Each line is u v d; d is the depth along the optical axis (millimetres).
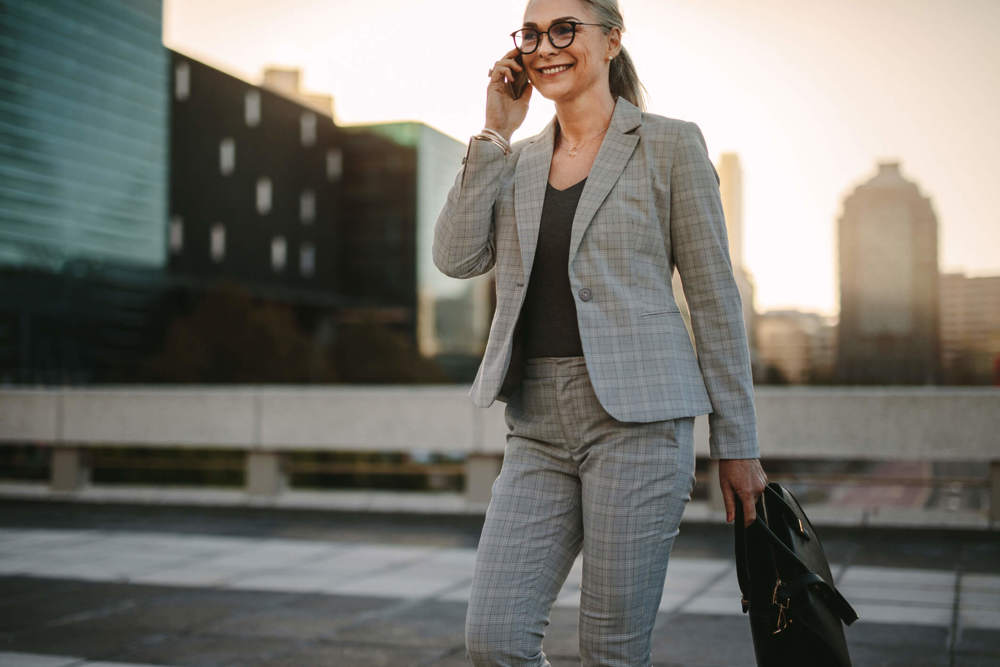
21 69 49094
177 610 4332
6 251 47875
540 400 1771
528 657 1688
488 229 1835
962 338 63438
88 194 53062
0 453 10289
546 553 1749
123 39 55969
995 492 6105
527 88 1855
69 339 50781
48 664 3445
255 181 66750
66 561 5629
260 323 42688
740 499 1769
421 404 7227
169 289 57781
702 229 1723
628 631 1706
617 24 1820
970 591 4535
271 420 7617
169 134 60000
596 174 1733
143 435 7965
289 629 3959
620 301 1695
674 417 1679
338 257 75125
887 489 7941
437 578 5090
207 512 7723
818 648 1741
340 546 6152
